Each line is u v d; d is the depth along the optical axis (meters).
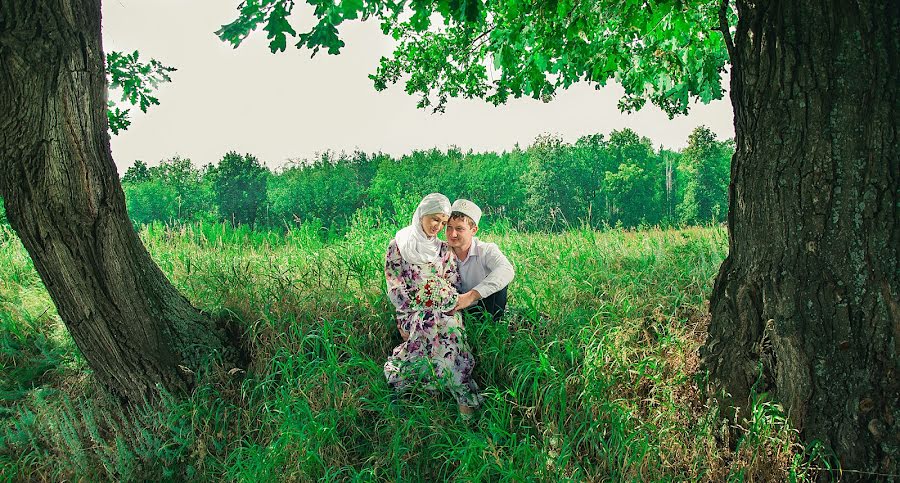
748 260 4.15
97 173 4.34
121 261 4.58
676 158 43.47
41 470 4.61
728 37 4.25
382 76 9.34
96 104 4.31
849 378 3.78
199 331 5.10
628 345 4.97
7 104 3.95
